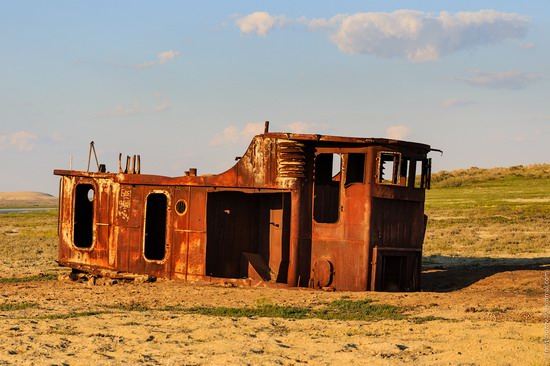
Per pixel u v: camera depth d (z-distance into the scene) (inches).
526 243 2073.1
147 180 1198.9
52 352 639.1
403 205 1107.3
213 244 1179.9
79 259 1280.8
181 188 1173.1
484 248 1967.3
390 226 1086.4
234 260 1214.3
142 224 1206.9
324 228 1086.4
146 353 639.8
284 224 1149.7
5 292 1069.1
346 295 1003.3
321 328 764.6
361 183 1068.5
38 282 1219.9
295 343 685.3
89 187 1393.9
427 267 1494.8
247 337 709.3
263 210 1237.1
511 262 1590.8
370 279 1057.5
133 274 1202.6
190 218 1162.0
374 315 857.5
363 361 611.2
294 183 1082.1
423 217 1139.9
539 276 1192.2
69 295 1029.8
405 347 665.6
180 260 1167.6
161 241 1323.8
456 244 2113.7
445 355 625.6
